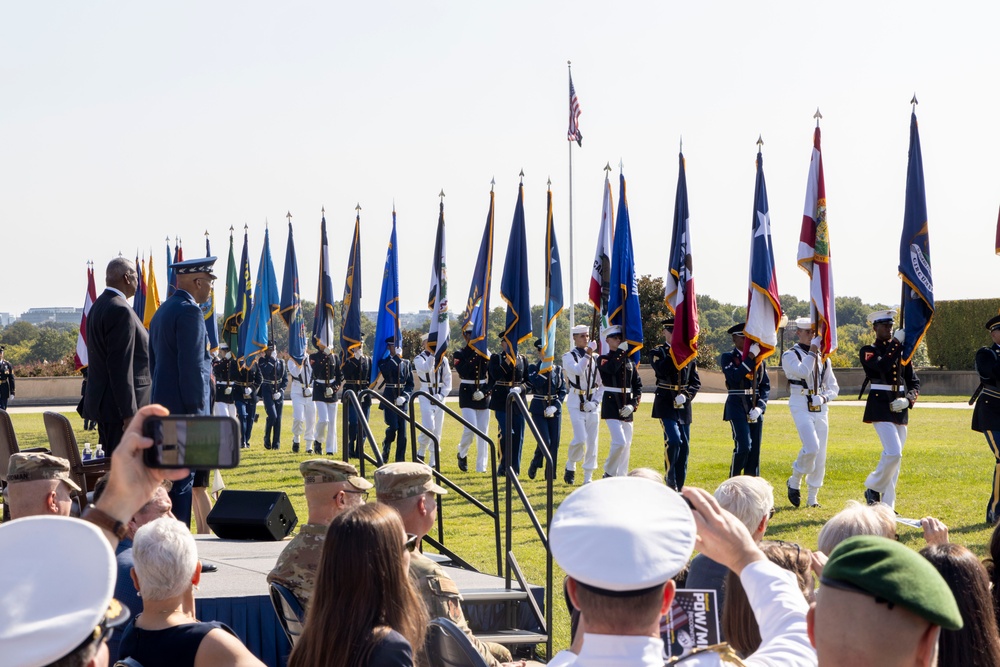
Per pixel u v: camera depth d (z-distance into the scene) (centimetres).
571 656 320
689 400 1777
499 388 2019
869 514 530
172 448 276
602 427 3078
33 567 243
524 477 2011
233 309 3294
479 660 431
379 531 425
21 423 3475
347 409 1054
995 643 402
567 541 274
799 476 1584
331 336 2528
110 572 246
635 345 1853
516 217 2062
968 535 1286
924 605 250
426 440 2197
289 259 2684
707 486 1800
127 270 969
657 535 272
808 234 1686
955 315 5378
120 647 467
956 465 2034
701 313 12100
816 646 266
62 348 11906
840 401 4572
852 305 13662
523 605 796
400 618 422
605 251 1989
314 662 413
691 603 340
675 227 1822
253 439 2927
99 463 958
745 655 433
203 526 1071
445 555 975
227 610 703
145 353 986
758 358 1723
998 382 1389
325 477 596
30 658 233
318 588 424
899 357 1513
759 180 1753
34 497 655
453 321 8969
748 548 312
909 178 1573
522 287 2042
